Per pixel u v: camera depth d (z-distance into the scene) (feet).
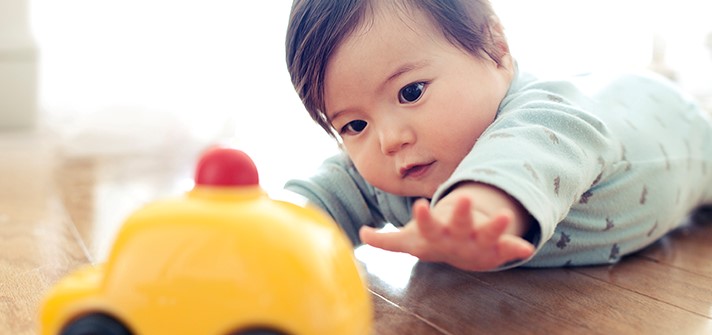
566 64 6.08
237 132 8.14
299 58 2.79
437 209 2.02
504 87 2.81
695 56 5.68
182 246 1.60
